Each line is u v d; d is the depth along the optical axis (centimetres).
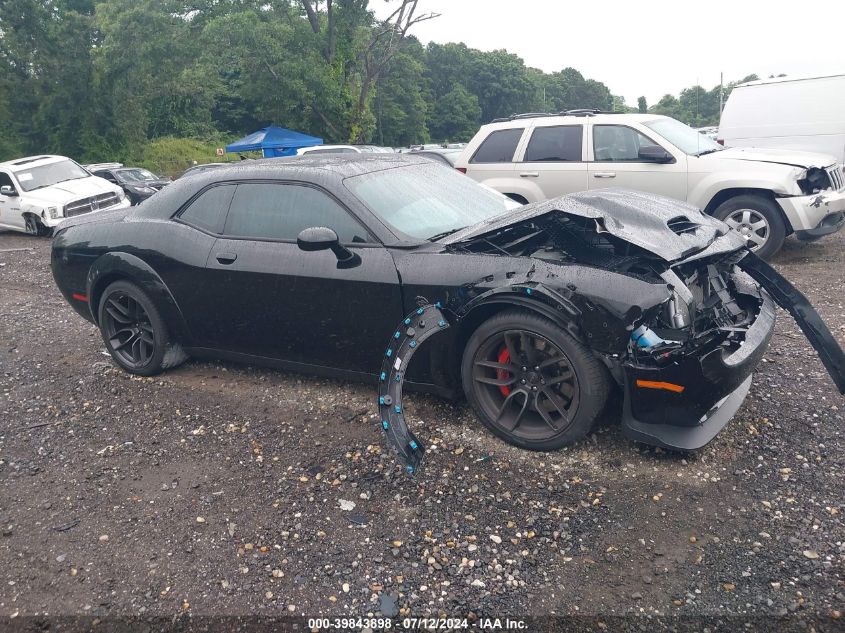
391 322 370
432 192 433
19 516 326
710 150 798
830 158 757
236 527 306
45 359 547
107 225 484
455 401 405
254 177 425
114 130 3122
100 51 3134
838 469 317
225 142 4475
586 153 812
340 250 369
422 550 282
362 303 375
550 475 328
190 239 438
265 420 409
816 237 726
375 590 262
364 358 391
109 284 485
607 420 370
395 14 3581
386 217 385
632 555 271
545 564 270
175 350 480
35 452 389
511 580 262
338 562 279
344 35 3469
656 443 316
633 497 306
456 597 255
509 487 321
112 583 275
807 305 365
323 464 355
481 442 361
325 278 383
